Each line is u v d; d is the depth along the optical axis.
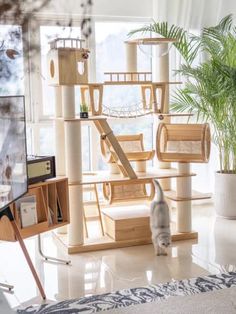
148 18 4.34
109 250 3.29
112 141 3.20
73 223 3.21
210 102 3.85
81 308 2.33
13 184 2.01
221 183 4.07
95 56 4.23
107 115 3.39
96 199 3.54
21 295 2.52
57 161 3.47
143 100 3.67
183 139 3.34
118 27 4.30
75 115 3.28
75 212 3.20
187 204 3.48
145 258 3.09
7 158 1.91
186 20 4.25
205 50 4.12
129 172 3.24
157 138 3.36
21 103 2.08
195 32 4.32
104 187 3.51
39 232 2.70
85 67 3.16
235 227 3.82
